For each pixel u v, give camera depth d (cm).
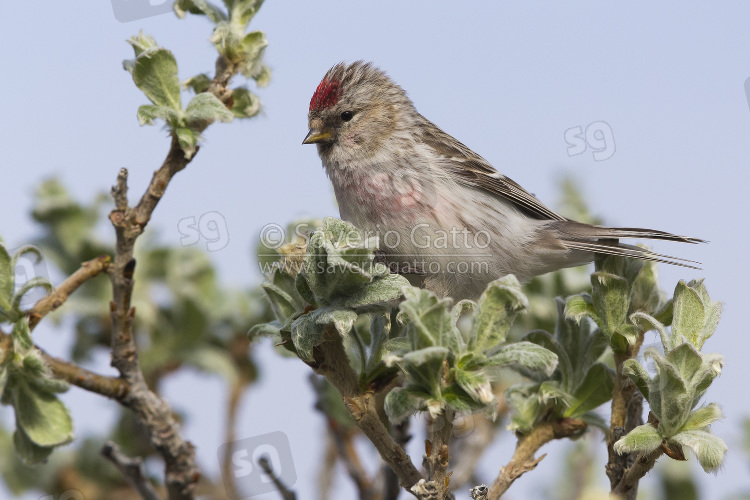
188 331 802
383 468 739
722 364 547
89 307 798
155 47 595
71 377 540
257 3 666
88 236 816
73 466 739
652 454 566
